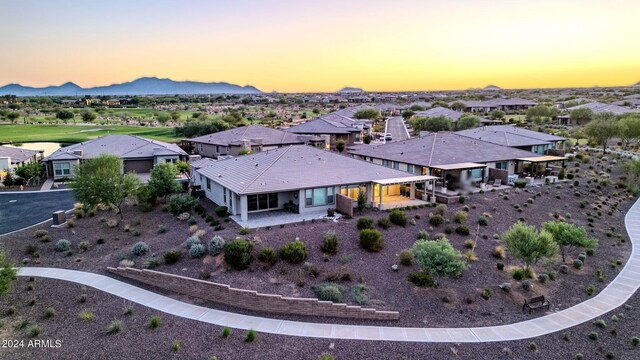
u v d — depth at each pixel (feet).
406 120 440.86
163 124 414.82
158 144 213.46
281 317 76.13
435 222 114.32
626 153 231.91
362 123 311.47
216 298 80.53
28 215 132.26
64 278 89.25
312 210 120.57
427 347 68.33
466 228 112.27
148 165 200.13
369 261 94.63
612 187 169.89
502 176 158.40
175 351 64.49
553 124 365.61
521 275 92.94
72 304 78.18
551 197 149.18
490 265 98.43
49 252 103.55
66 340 66.95
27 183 177.37
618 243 119.24
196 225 112.47
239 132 240.94
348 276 87.71
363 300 80.33
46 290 83.46
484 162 159.84
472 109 545.85
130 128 379.96
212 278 85.76
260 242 96.99
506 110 537.24
